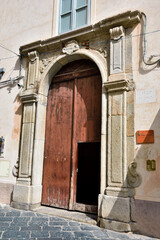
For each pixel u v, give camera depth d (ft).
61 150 16.93
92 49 16.06
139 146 12.91
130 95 13.76
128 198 12.46
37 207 16.40
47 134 17.85
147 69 13.56
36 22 19.86
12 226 12.53
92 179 24.53
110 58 14.83
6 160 18.38
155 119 12.73
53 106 18.10
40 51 18.54
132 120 13.41
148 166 12.43
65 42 17.21
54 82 18.43
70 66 17.84
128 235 11.76
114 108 14.01
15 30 21.12
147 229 11.82
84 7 17.49
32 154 17.06
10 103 19.53
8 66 20.70
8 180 17.83
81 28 16.17
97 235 11.62
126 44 14.57
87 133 15.93
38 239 10.90
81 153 25.34
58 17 18.76
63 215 14.61
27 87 18.43
